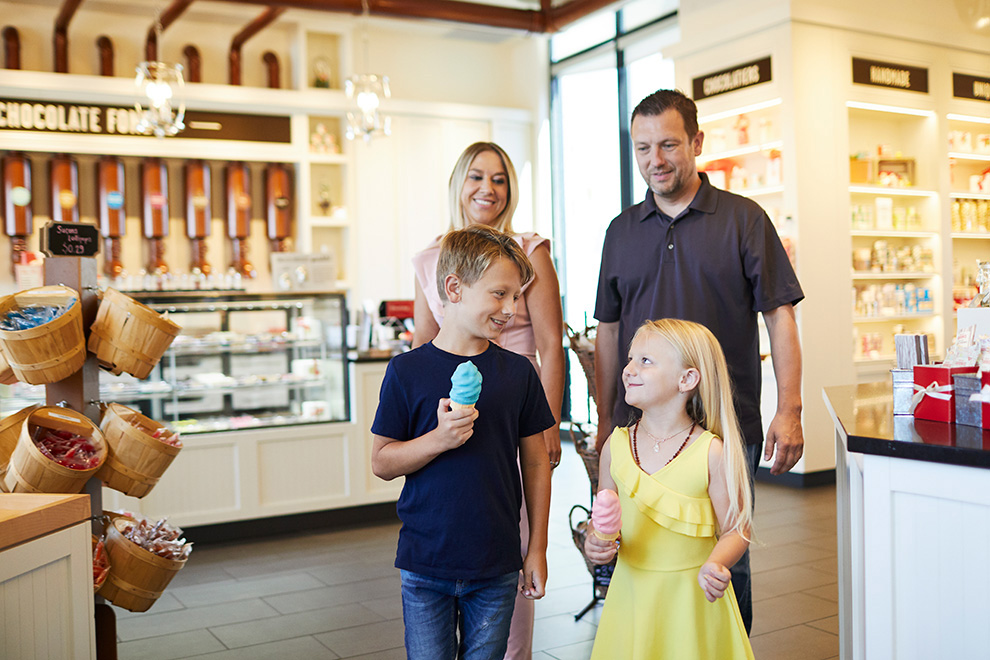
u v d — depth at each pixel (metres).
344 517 5.36
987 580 1.62
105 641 2.69
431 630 1.82
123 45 7.33
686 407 2.04
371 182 8.06
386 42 8.55
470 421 1.70
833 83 6.18
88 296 2.72
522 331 2.50
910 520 1.71
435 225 8.38
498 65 9.15
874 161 6.58
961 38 6.76
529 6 8.09
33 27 7.02
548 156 8.86
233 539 5.03
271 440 5.11
